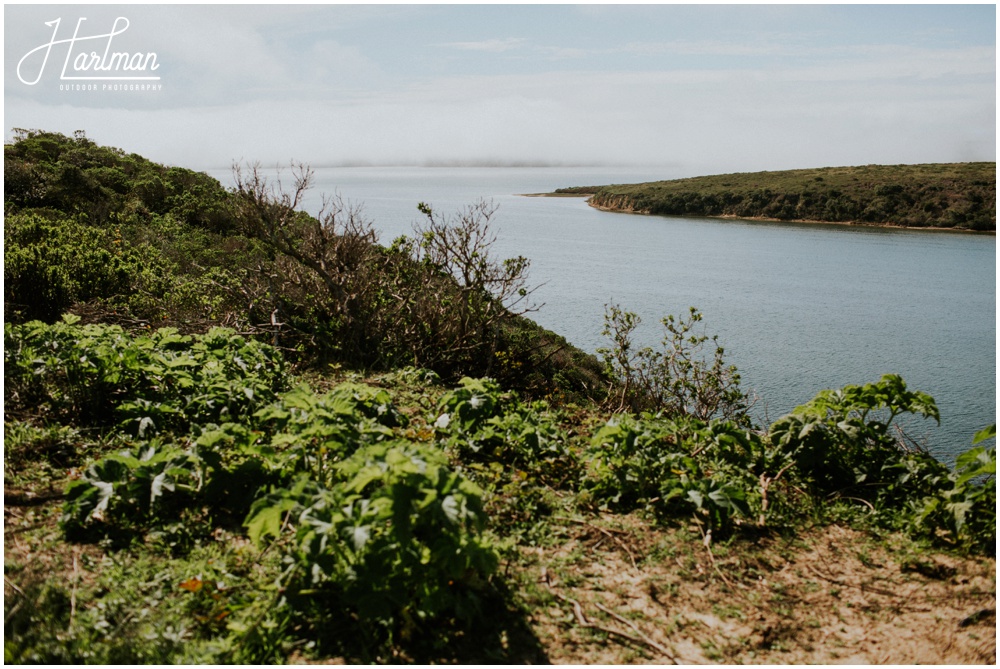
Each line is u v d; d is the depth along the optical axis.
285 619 2.88
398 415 5.57
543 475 4.88
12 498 3.93
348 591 2.88
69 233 12.38
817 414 5.09
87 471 3.91
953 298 47.19
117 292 9.57
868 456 4.98
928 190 107.31
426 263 9.11
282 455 4.27
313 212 9.16
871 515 4.41
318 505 3.17
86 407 5.20
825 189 119.06
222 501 4.07
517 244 69.81
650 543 3.98
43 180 17.88
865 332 34.38
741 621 3.27
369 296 8.93
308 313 8.91
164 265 12.22
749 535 4.14
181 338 6.80
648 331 25.95
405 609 2.88
